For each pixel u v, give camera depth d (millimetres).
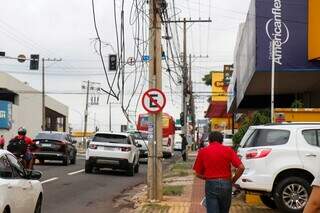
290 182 12938
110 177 24188
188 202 15562
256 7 22312
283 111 19141
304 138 13078
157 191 15797
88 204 15930
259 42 22250
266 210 14273
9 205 8992
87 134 106438
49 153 30047
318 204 5133
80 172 25906
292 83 26844
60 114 101125
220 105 63719
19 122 70750
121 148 25281
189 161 38906
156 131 15750
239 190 14344
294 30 22172
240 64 33125
